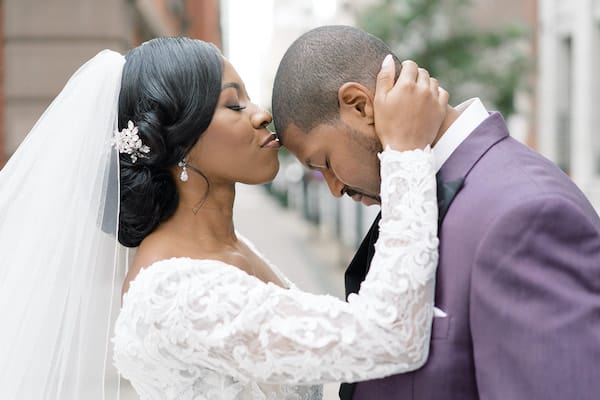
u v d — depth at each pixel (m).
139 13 10.06
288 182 28.27
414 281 1.79
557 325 1.63
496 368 1.68
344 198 12.77
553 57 15.09
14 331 2.16
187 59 2.04
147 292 1.92
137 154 2.08
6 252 2.20
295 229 19.02
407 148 1.88
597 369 1.61
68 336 2.15
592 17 13.46
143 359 1.94
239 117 2.08
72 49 8.44
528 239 1.68
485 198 1.82
